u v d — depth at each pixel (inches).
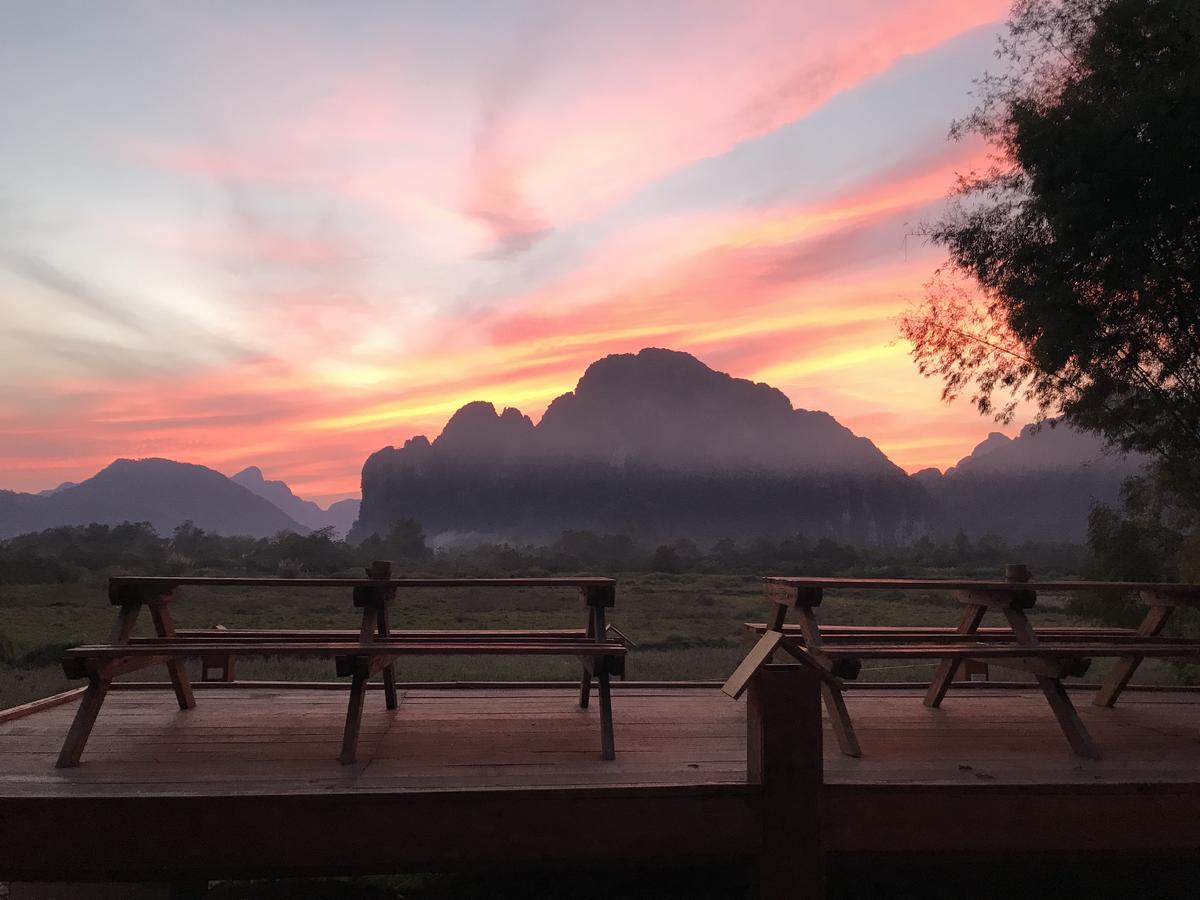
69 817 125.5
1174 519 403.2
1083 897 162.9
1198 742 175.2
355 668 152.9
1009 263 266.4
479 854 129.7
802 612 171.6
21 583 1838.1
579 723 181.3
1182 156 213.3
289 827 127.7
